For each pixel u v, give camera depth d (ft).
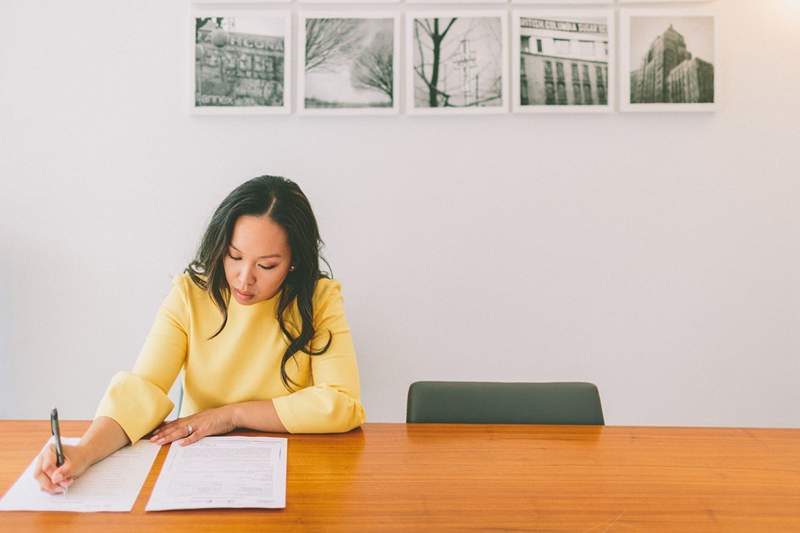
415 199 7.14
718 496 3.17
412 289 7.23
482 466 3.48
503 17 6.94
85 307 7.16
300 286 4.27
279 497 3.06
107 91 7.00
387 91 6.95
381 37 6.92
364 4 6.97
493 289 7.25
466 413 4.53
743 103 7.13
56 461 3.17
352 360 4.33
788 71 7.11
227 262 4.03
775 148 7.18
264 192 4.00
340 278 7.20
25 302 7.13
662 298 7.29
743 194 7.21
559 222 7.20
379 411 7.30
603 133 7.13
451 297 7.25
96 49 6.97
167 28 6.97
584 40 6.98
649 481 3.33
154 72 7.00
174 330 4.29
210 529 2.77
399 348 7.27
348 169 7.10
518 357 7.30
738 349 7.36
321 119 7.05
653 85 7.03
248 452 3.59
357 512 2.94
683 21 7.00
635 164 7.16
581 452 3.71
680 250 7.25
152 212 7.11
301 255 4.15
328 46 6.92
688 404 7.39
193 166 7.07
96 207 7.09
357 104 6.96
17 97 6.97
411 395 4.59
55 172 7.04
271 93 6.95
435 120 7.08
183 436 3.75
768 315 7.33
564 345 7.30
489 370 7.30
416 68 6.97
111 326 7.18
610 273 7.26
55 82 6.97
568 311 7.29
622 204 7.20
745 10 7.07
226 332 4.37
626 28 6.99
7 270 7.09
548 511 2.99
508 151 7.12
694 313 7.32
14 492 3.06
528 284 7.25
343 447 3.72
